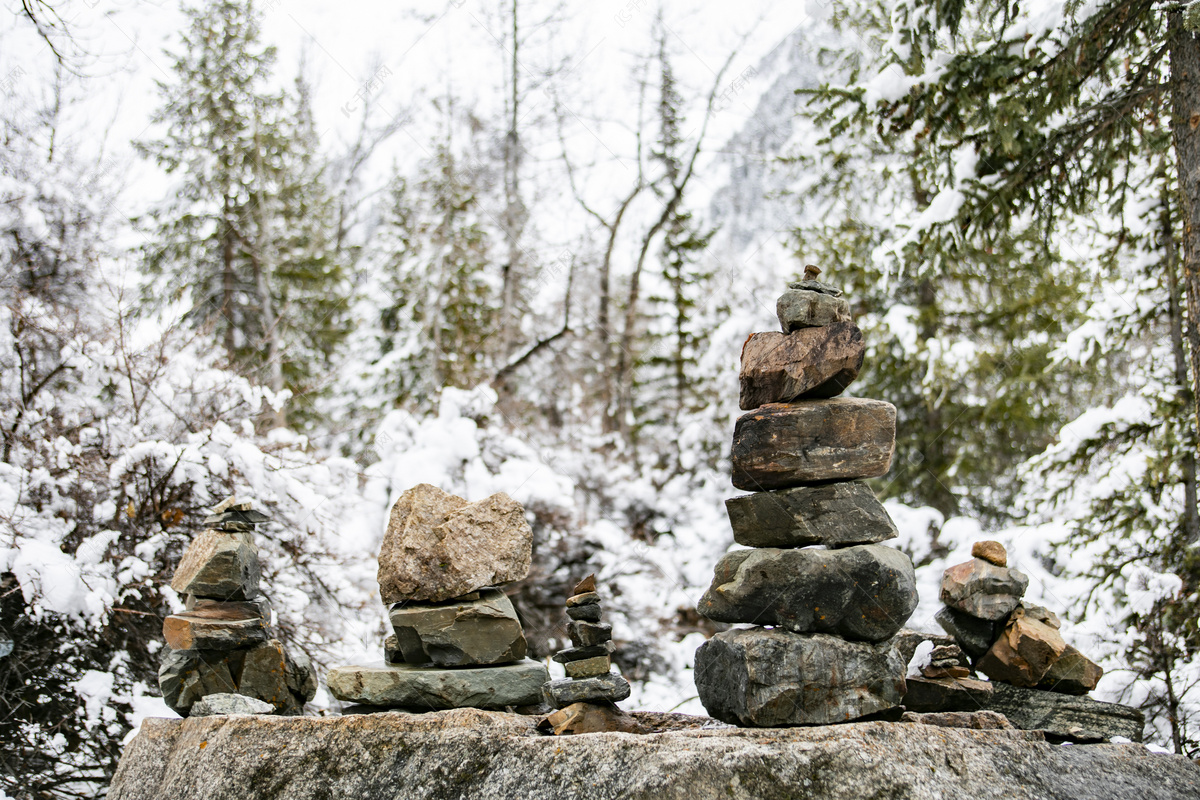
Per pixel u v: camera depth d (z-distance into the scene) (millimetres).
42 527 7609
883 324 15203
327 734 3629
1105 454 10500
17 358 8781
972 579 4598
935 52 8094
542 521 12156
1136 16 7281
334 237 24891
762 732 3385
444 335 22359
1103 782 3572
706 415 16609
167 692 4781
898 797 3145
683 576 13828
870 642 3766
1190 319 6758
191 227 19391
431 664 4262
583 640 4027
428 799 3379
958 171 8391
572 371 22875
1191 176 6750
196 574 4777
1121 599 9172
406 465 11742
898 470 16047
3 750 7273
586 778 3221
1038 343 14898
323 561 8656
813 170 15883
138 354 8766
